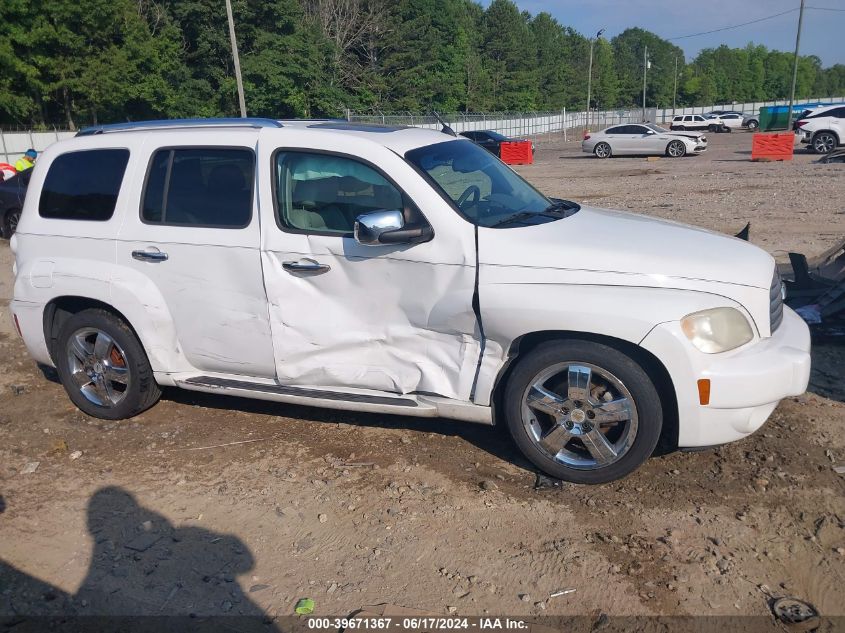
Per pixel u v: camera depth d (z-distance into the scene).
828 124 27.56
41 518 4.07
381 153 4.30
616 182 20.66
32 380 6.12
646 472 4.26
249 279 4.52
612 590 3.33
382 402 4.37
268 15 47.66
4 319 8.11
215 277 4.61
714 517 3.81
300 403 4.61
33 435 5.06
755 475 4.17
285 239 4.41
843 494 3.97
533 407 4.11
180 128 4.89
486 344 4.13
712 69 140.00
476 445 4.65
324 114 50.62
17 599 3.42
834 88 185.50
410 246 4.16
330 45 55.91
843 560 3.47
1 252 12.44
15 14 34.38
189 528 3.92
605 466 4.03
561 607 3.25
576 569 3.47
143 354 5.02
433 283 4.14
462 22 82.69
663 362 3.76
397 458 4.53
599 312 3.80
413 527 3.84
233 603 3.35
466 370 4.19
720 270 3.90
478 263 4.04
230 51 45.91
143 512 4.09
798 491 4.01
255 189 4.51
